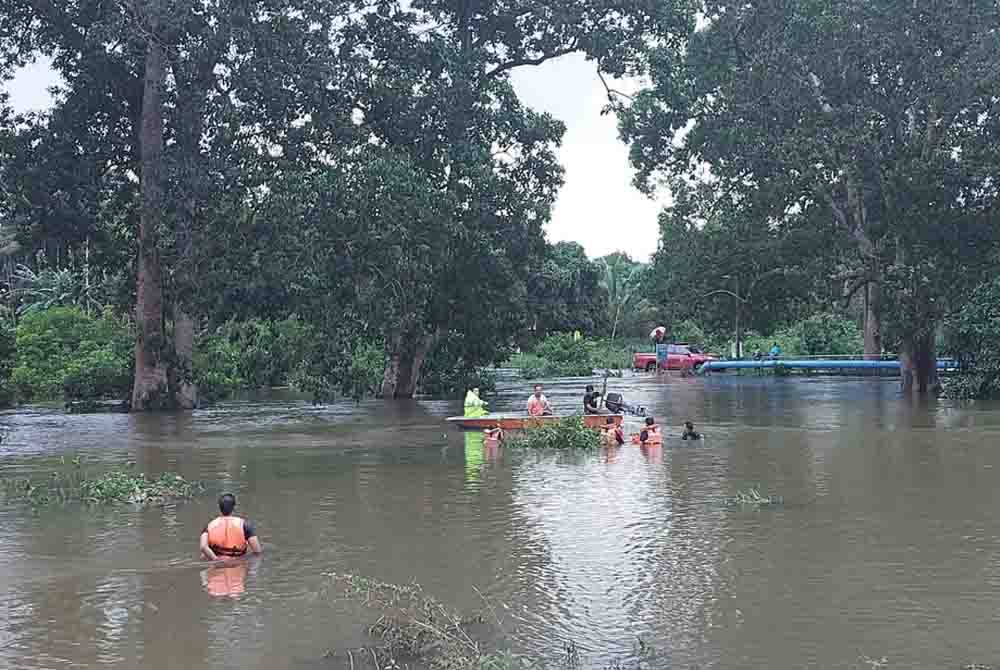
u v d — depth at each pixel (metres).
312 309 36.44
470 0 40.41
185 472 19.41
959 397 36.47
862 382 50.47
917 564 11.21
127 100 38.62
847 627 8.99
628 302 96.25
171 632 9.07
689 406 35.12
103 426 30.27
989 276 36.72
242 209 36.59
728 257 51.97
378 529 13.49
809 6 38.19
